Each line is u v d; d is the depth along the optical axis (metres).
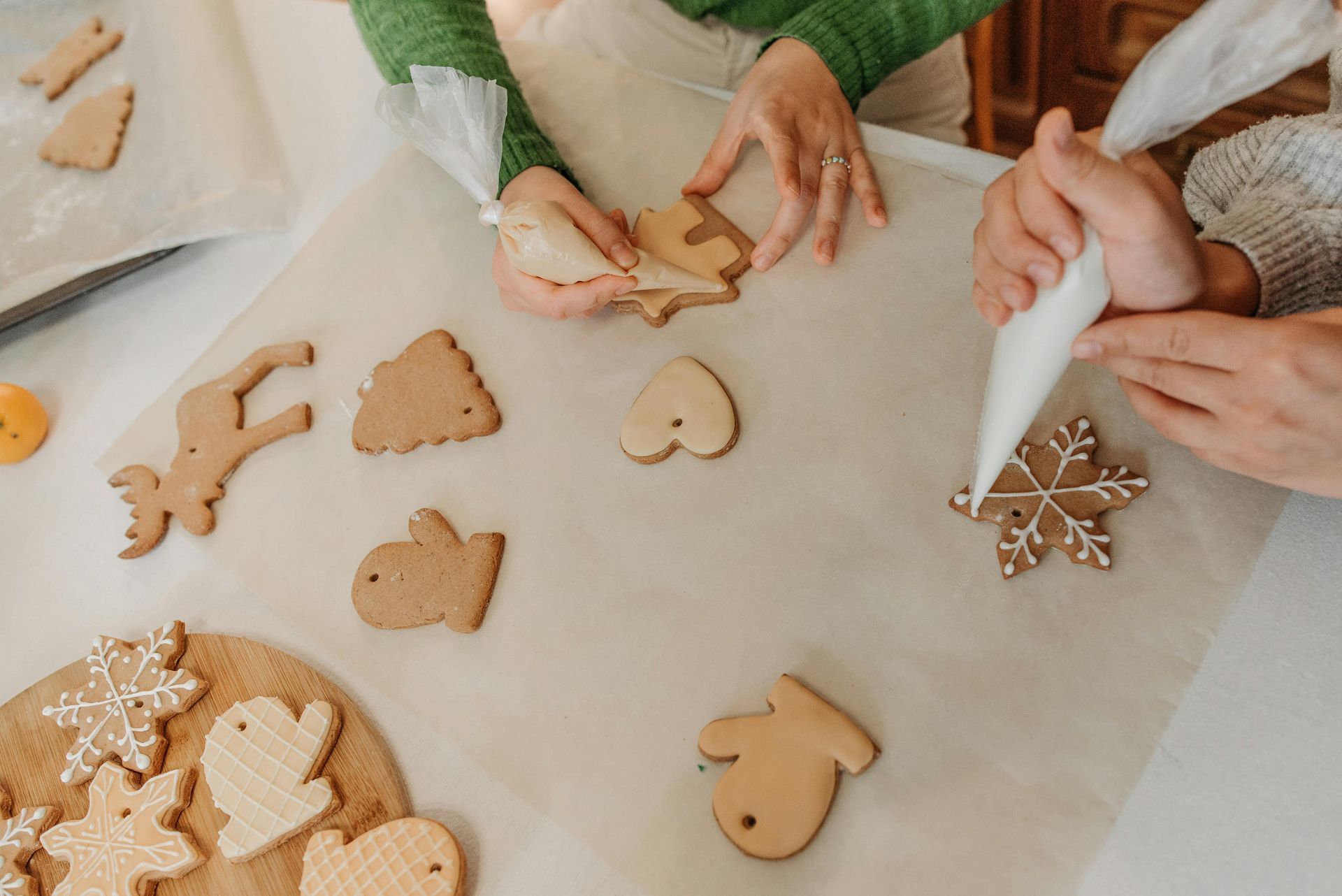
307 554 0.81
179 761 0.73
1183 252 0.51
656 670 0.69
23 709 0.77
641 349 0.83
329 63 1.14
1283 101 1.42
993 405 0.61
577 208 0.83
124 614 0.82
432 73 0.78
